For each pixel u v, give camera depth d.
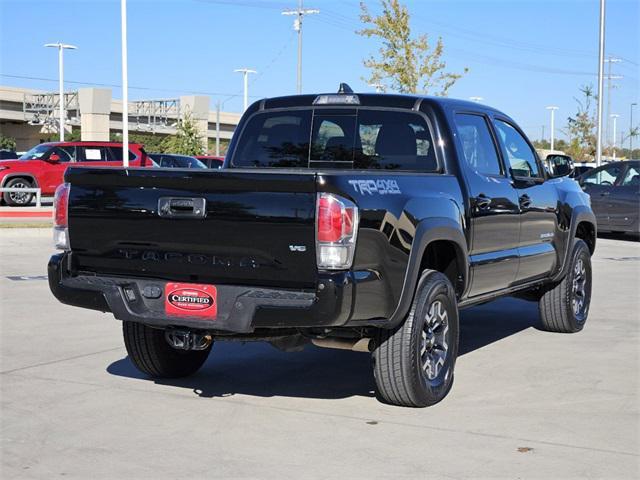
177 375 6.75
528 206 7.48
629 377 6.80
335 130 7.03
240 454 4.91
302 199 5.05
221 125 95.25
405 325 5.68
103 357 7.44
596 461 4.82
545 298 8.59
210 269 5.37
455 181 6.42
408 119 6.71
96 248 5.77
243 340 5.66
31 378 6.68
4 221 21.34
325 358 7.57
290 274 5.13
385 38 32.56
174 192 5.41
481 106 7.27
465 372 6.95
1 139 77.88
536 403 6.02
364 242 5.16
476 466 4.73
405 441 5.16
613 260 15.84
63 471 4.63
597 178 19.89
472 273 6.52
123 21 32.06
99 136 72.06
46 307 9.98
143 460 4.81
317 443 5.12
